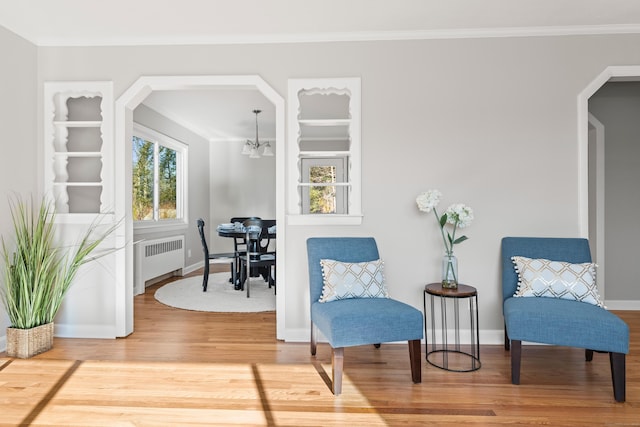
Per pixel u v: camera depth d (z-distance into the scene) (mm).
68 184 3203
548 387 2346
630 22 2967
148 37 3191
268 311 4027
